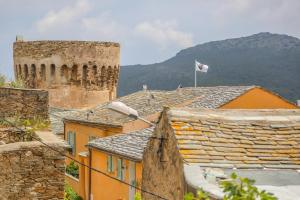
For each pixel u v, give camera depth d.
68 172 35.44
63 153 14.31
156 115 32.75
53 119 44.72
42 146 14.19
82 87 54.47
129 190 24.83
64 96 54.09
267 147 9.22
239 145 9.20
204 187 7.27
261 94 30.77
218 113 10.04
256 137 9.47
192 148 8.91
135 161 23.73
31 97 18.42
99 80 55.12
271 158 8.95
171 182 9.22
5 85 23.11
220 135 9.34
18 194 14.02
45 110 18.59
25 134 16.91
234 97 30.05
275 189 7.64
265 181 8.14
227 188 6.27
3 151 13.91
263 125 9.84
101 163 28.88
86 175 31.64
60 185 14.30
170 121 9.52
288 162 8.88
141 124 33.09
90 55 54.53
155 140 10.27
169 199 9.34
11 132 17.02
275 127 9.80
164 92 38.66
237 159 8.82
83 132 37.97
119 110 11.94
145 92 39.94
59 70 53.69
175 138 9.12
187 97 34.78
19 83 23.62
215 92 33.00
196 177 7.84
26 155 14.07
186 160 8.62
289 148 9.24
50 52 53.97
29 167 14.09
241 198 6.03
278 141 9.42
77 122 38.12
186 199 6.49
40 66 54.28
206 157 8.76
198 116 9.72
